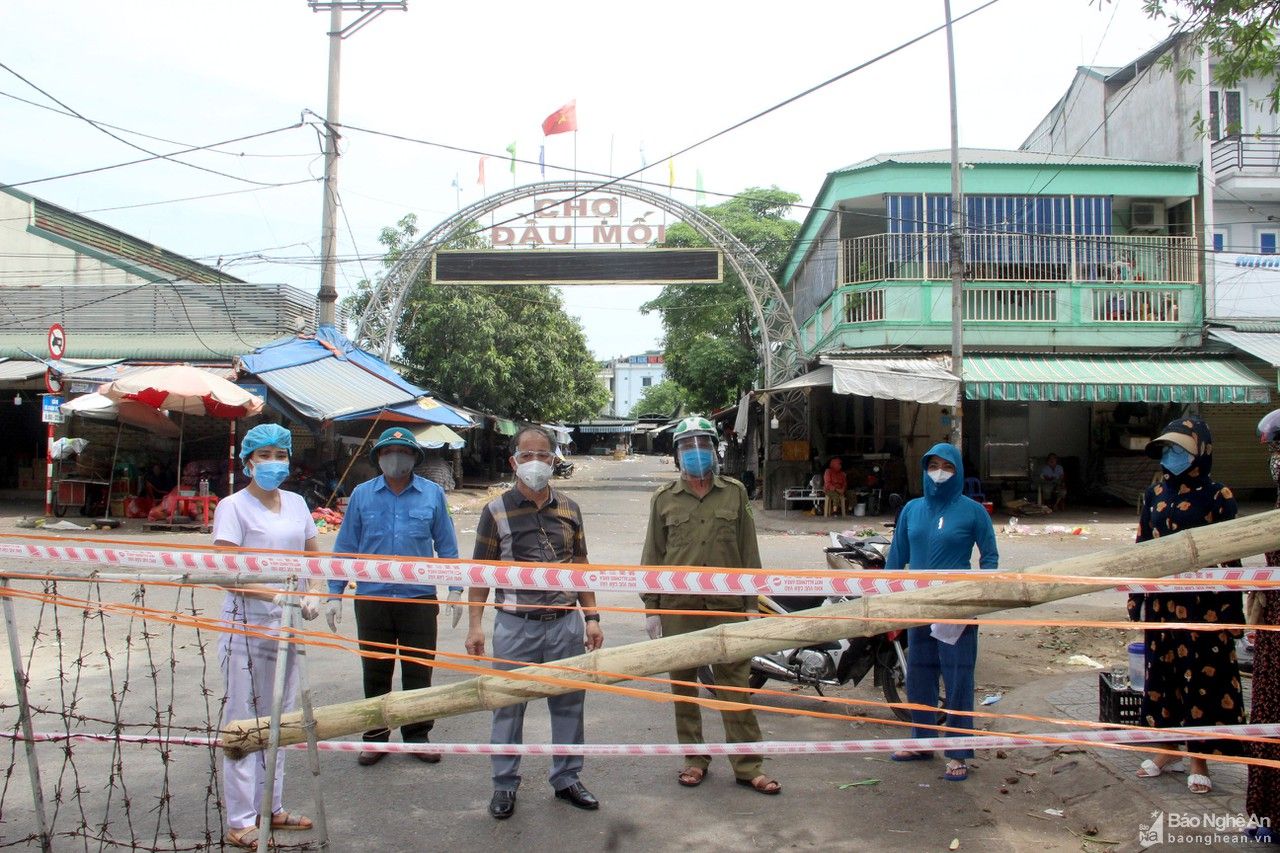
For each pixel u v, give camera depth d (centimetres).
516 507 432
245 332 2012
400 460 489
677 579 296
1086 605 937
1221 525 267
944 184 1897
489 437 3158
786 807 420
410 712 310
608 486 3134
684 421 461
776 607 616
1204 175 1880
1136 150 2111
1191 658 402
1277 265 1723
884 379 1630
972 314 1884
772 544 1466
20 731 503
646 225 2206
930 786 446
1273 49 679
